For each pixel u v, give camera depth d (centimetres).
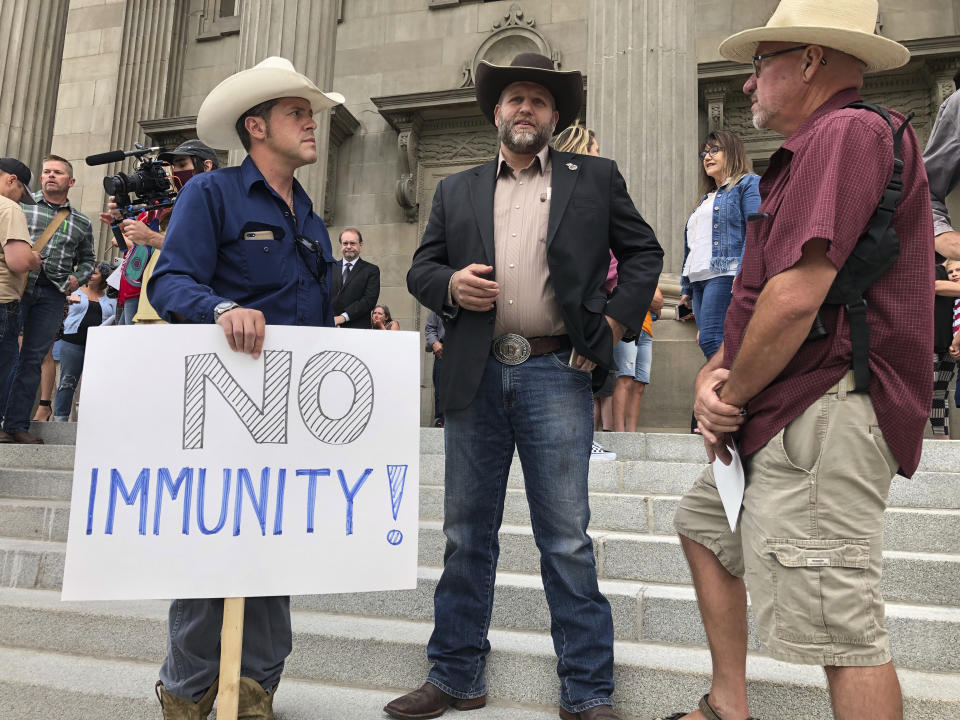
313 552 177
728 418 155
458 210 235
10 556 327
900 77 945
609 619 216
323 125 838
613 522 332
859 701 138
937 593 261
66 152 1206
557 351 218
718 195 461
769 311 143
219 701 169
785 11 166
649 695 221
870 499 144
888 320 145
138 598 169
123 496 173
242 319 177
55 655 269
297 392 182
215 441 177
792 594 144
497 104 243
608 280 253
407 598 279
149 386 177
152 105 1222
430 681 222
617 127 664
